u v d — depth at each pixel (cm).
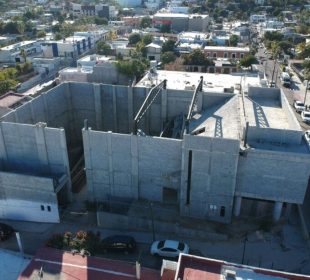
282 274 2694
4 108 6225
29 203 4728
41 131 4606
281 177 4172
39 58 12900
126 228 4581
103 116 6562
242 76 8025
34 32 19050
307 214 4669
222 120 5050
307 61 11681
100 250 4081
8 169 4994
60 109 6350
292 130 4200
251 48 14525
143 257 4122
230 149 4053
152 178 4638
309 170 4047
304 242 4250
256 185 4294
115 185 4812
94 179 4831
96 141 4531
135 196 4822
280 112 5100
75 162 6188
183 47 13525
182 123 5522
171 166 4466
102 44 13888
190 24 19125
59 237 3962
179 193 4631
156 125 6281
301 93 9962
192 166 4278
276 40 15662
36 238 4475
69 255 3734
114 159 4609
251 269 2745
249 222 4538
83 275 3484
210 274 2727
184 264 2814
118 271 3531
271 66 12850
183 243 4116
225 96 5691
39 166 4881
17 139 4769
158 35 16500
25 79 10975
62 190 4978
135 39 15525
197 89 5472
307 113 7969
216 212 4506
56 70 12344
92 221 4741
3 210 4881
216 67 11131
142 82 7481
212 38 15275
